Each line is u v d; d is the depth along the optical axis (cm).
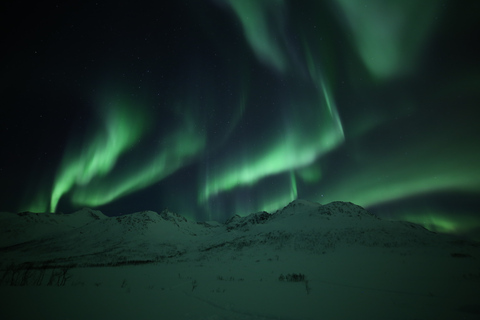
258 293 1009
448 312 687
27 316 481
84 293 762
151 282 1485
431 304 791
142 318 555
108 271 2502
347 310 715
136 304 684
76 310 558
